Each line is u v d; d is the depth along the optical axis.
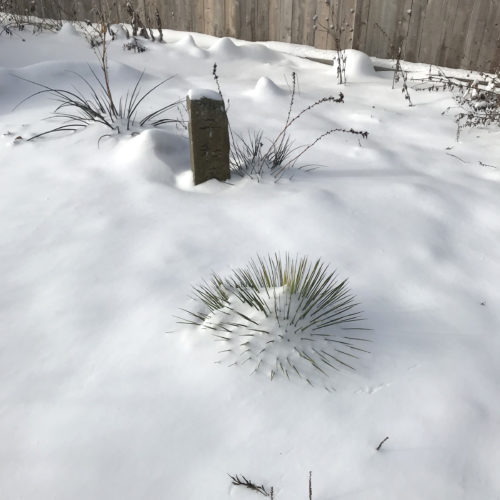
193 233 1.97
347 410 1.33
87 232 1.99
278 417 1.31
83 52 4.13
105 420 1.32
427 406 1.34
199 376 1.41
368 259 1.86
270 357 1.43
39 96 3.22
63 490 1.18
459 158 2.71
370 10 4.01
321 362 1.43
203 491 1.17
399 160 2.66
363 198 2.23
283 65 4.25
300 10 4.31
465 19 3.74
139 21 4.51
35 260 1.85
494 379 1.43
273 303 1.50
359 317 1.59
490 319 1.63
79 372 1.44
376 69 4.15
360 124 3.12
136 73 3.70
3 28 4.32
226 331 1.51
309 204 2.13
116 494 1.17
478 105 3.15
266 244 1.91
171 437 1.28
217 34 4.80
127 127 2.70
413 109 3.40
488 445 1.27
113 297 1.68
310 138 2.84
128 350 1.50
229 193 2.26
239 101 3.34
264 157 2.45
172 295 1.68
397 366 1.44
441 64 4.02
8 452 1.25
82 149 2.56
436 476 1.20
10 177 2.35
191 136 2.21
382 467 1.21
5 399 1.37
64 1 5.01
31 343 1.53
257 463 1.22
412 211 2.16
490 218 2.15
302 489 1.17
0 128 2.80
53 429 1.30
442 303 1.68
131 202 2.18
